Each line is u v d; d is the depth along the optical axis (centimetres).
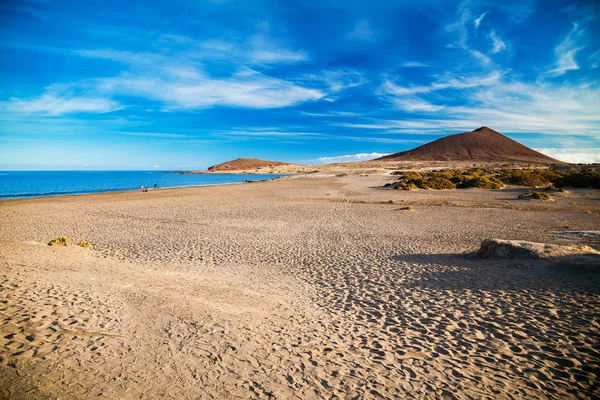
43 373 414
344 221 2138
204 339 559
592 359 506
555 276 879
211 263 1183
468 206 2716
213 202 3309
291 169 17700
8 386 380
